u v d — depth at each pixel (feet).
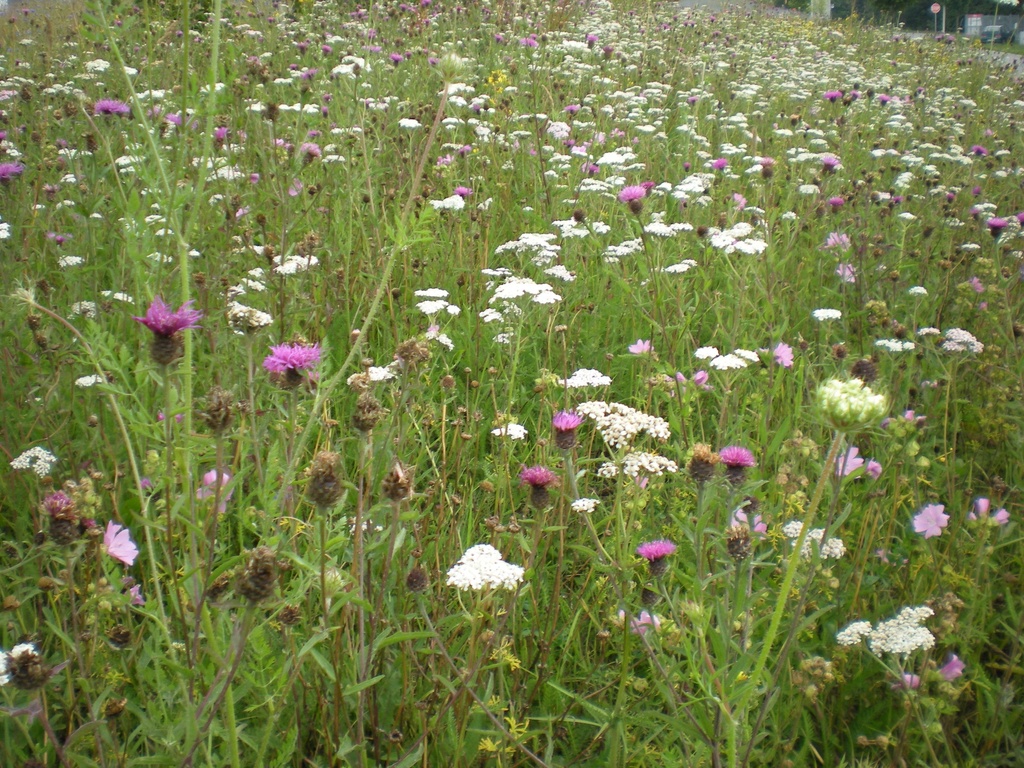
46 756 6.80
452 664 6.93
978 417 12.82
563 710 8.20
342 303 14.43
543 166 19.88
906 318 14.97
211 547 6.11
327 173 18.78
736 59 40.73
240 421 8.91
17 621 8.00
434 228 17.61
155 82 17.28
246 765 7.13
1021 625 8.66
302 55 27.22
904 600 9.45
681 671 7.95
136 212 7.58
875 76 41.47
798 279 16.84
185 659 6.95
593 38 33.63
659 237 15.12
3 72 27.66
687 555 9.66
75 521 6.46
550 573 10.07
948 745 7.70
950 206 20.35
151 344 6.35
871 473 10.01
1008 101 40.40
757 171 20.90
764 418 11.25
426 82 25.80
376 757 7.50
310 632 7.47
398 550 8.38
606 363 14.19
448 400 10.94
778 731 7.85
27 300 6.79
